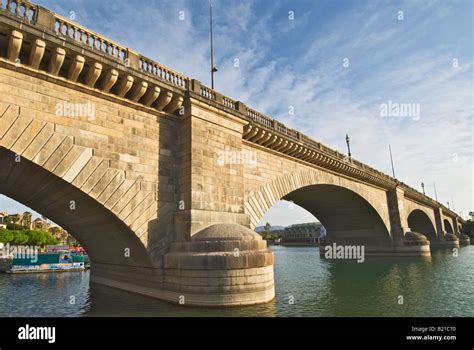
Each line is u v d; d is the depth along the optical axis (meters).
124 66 17.72
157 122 20.23
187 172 20.02
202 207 19.81
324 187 39.75
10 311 19.78
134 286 22.31
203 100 21.19
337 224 58.78
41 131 15.17
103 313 17.80
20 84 14.90
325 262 52.25
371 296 23.53
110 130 17.81
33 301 22.86
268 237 198.25
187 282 17.50
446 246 84.62
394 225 55.72
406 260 50.41
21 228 115.69
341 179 41.09
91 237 23.97
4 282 34.25
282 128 30.17
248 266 17.78
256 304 17.80
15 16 14.07
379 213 52.28
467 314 18.61
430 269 38.97
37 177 16.41
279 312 17.55
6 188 19.44
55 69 15.64
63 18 15.88
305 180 33.41
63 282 33.84
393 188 56.41
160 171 19.75
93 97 17.44
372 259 53.50
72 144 16.14
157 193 19.34
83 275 41.66
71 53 15.88
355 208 52.03
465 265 42.59
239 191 22.69
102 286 27.33
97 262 29.39
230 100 24.30
